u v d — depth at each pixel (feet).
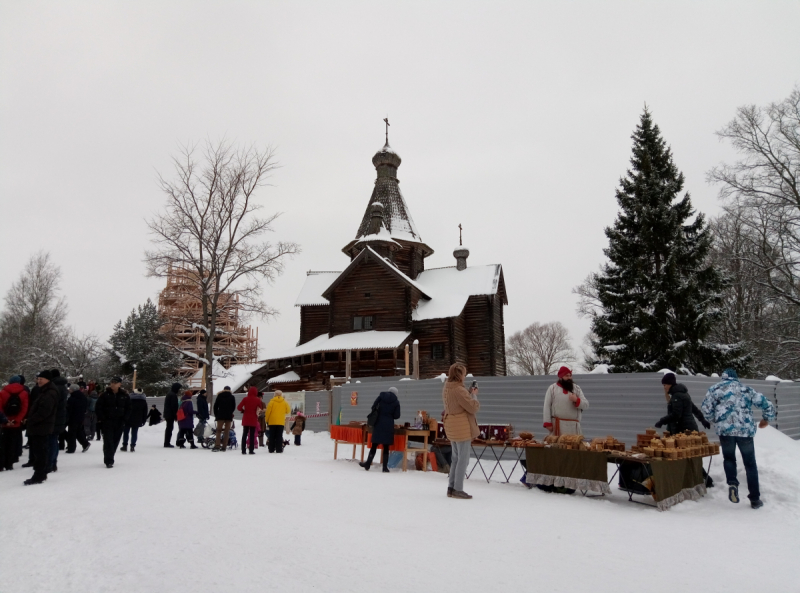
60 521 23.08
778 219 95.09
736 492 28.86
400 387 62.23
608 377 44.86
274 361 144.36
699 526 23.86
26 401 42.42
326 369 131.95
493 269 153.58
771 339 105.50
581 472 30.81
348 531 20.99
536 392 49.80
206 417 62.18
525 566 17.29
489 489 32.60
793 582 16.48
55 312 192.75
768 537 21.97
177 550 18.52
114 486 31.35
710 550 19.85
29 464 44.04
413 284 135.85
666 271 90.48
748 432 28.43
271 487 30.55
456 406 29.09
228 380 174.29
